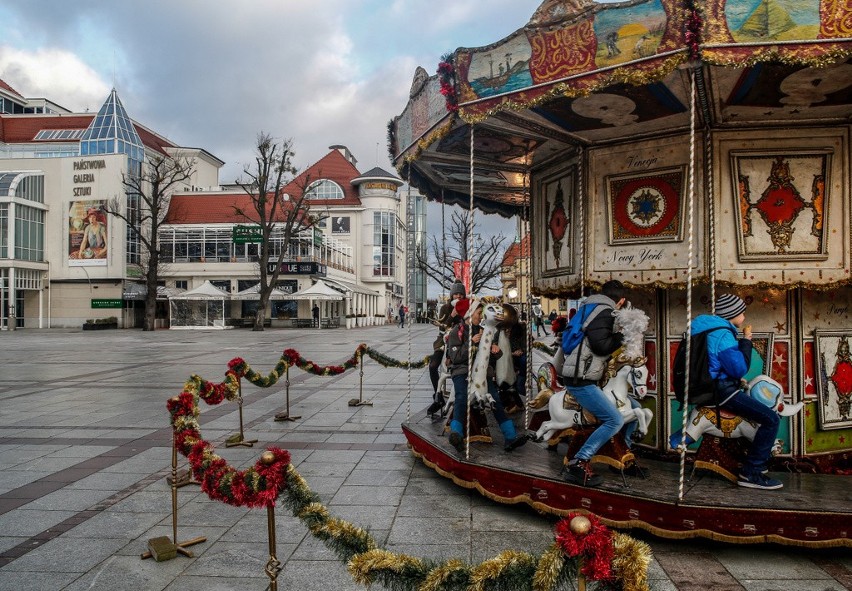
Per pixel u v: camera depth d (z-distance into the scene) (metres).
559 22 4.38
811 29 3.73
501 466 5.18
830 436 5.66
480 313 6.05
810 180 5.45
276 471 3.29
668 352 5.87
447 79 5.04
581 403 4.70
